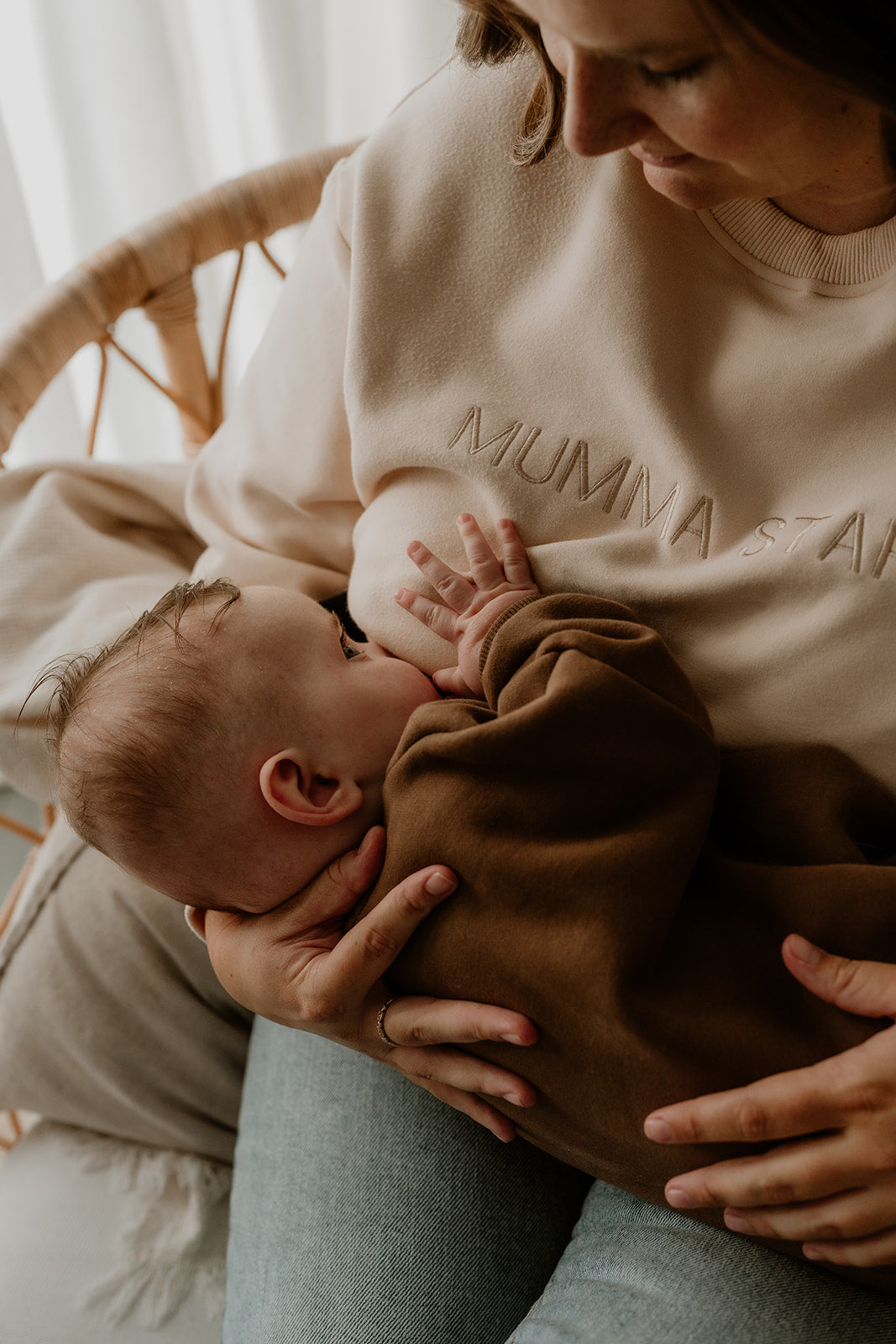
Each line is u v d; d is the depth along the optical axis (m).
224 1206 1.00
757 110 0.52
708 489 0.74
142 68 1.55
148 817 0.78
